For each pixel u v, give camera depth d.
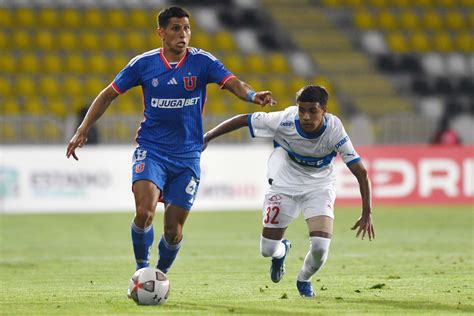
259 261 42.09
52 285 33.19
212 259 43.00
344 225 61.72
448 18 116.62
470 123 86.25
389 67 110.12
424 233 56.72
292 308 26.36
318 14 114.25
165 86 27.75
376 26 114.56
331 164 28.98
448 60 111.69
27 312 25.73
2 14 106.00
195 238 54.38
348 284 32.91
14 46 103.12
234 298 28.95
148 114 28.20
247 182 76.50
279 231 29.17
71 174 73.69
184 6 112.06
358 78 107.25
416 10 116.75
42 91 98.62
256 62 106.94
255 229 60.34
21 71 100.69
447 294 29.69
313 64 108.25
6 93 97.75
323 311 25.66
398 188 78.19
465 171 78.62
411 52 112.38
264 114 28.78
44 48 103.75
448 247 48.44
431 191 78.44
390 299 28.44
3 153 72.69
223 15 112.00
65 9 108.06
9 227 62.09
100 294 30.25
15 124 76.81
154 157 27.97
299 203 28.95
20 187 72.94
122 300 28.39
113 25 108.25
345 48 111.19
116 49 105.44
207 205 75.50
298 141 28.11
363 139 81.75
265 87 103.81
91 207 73.88
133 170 27.98
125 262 42.12
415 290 30.89
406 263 40.62
